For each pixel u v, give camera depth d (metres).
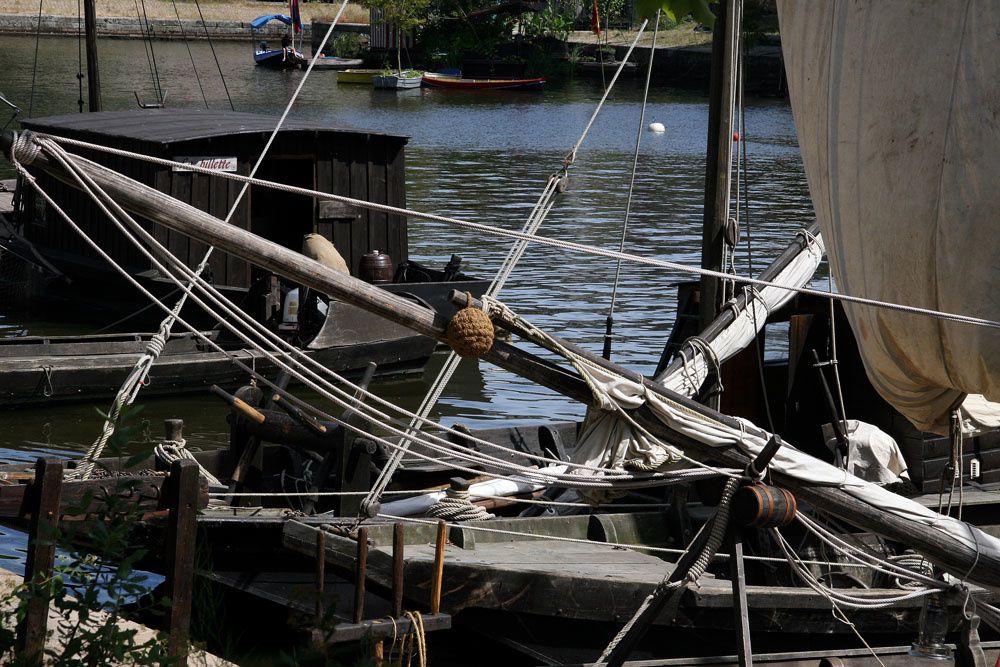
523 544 11.21
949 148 8.41
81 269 24.16
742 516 8.45
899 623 10.80
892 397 9.80
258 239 7.50
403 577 9.66
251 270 23.38
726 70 11.80
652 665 9.62
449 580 9.74
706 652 10.38
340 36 107.25
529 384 22.03
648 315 25.50
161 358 20.39
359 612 9.24
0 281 25.86
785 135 65.62
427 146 56.94
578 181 45.88
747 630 8.53
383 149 24.88
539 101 84.75
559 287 28.02
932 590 9.71
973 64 8.26
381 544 10.62
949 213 8.45
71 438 18.17
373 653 9.15
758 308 11.89
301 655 8.64
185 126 23.62
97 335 20.98
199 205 22.78
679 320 13.55
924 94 8.52
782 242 33.50
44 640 7.45
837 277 9.86
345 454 11.51
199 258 22.88
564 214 38.06
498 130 65.06
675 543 11.60
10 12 105.50
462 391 21.44
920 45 8.51
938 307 8.70
